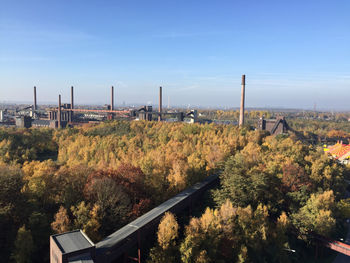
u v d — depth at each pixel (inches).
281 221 3078.2
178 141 6988.2
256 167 3907.5
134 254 2513.5
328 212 3299.7
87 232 2370.8
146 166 3848.4
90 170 3481.8
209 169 4315.9
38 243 2379.4
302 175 3956.7
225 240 2591.0
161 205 2910.9
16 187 2721.5
